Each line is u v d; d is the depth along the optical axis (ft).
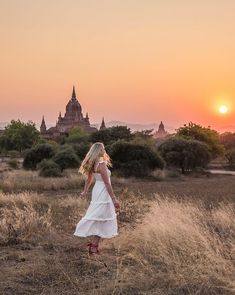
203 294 17.49
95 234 23.68
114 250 24.64
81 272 20.56
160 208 34.19
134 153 122.62
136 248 23.79
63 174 110.11
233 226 31.04
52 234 28.71
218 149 210.18
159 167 126.00
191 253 21.48
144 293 17.57
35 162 141.59
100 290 17.65
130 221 35.29
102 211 23.94
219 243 23.81
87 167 24.67
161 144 160.97
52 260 22.22
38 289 18.08
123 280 18.74
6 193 68.39
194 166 154.92
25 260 22.50
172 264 20.70
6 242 26.40
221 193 71.51
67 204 47.44
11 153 300.61
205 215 36.29
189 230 24.98
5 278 19.30
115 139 222.48
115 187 88.89
